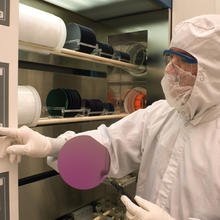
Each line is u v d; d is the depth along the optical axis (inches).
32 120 38.4
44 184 52.4
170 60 33.3
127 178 60.1
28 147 29.1
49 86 55.4
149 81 65.7
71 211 60.4
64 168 30.9
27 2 50.4
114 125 41.8
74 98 49.5
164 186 33.9
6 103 25.5
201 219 28.6
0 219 25.9
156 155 36.9
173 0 61.6
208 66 29.3
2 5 24.1
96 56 50.7
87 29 49.6
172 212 31.7
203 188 29.5
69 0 54.7
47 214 53.9
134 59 67.2
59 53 44.3
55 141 33.9
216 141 30.6
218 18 31.2
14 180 27.3
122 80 70.2
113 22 70.1
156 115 40.0
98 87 69.6
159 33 63.0
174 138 35.6
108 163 33.9
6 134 25.9
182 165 32.5
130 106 67.2
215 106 32.3
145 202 29.3
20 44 37.7
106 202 67.4
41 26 38.4
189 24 31.0
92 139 32.6
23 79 49.7
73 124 58.2
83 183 31.3
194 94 30.4
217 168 28.8
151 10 63.3
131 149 40.0
